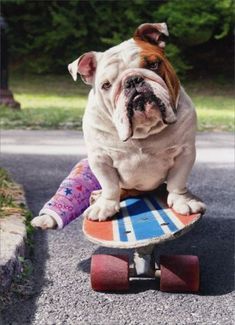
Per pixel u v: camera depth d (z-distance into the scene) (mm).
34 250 1683
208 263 1586
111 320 1278
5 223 1687
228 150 3271
